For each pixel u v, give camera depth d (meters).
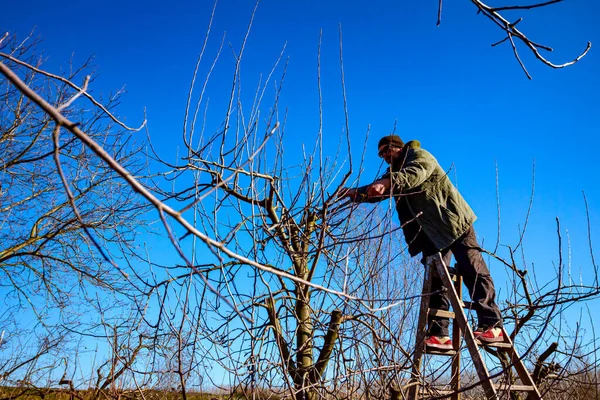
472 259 4.20
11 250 8.91
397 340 3.61
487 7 1.99
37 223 9.16
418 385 3.90
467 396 5.07
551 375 4.79
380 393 3.85
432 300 4.28
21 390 6.06
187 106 3.91
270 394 3.86
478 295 4.19
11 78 0.99
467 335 3.88
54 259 9.10
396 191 3.99
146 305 4.04
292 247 4.23
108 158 1.09
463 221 4.18
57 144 1.06
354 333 4.11
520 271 4.48
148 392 4.62
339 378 3.78
